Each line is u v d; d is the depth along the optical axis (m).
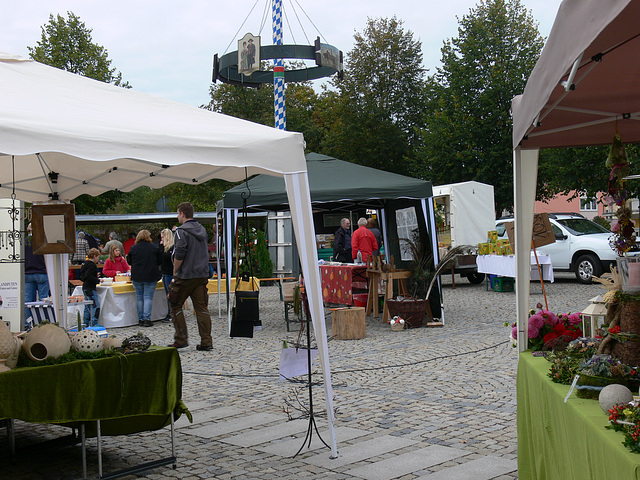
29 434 5.32
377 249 12.70
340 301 11.30
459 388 6.41
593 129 4.17
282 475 4.19
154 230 28.61
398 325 10.46
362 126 34.59
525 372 3.80
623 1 1.71
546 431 3.18
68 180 6.96
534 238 5.73
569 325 4.05
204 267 9.21
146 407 4.31
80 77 5.34
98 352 4.20
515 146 4.05
